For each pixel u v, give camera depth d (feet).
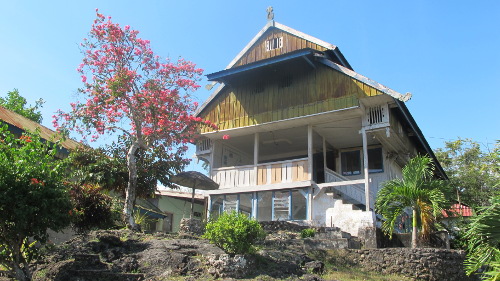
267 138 71.51
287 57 59.77
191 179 54.39
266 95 66.18
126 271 32.12
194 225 46.03
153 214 65.87
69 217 31.01
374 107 59.21
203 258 33.71
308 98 62.03
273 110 64.44
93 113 47.44
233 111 68.59
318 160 75.72
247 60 70.03
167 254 33.88
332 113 59.26
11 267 29.04
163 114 48.98
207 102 71.15
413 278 38.73
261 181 64.49
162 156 55.01
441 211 43.83
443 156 108.06
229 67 70.95
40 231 29.45
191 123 51.70
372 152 71.87
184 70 51.26
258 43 70.03
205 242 39.45
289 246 43.68
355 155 73.51
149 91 48.73
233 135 69.82
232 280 30.17
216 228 33.35
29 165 29.19
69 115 47.37
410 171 46.26
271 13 69.26
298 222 59.88
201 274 31.68
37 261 33.01
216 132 68.69
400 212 45.88
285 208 61.72
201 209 92.99
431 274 38.58
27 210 27.45
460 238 49.90
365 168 57.62
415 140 73.31
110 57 48.55
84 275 30.27
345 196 64.49
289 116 62.49
